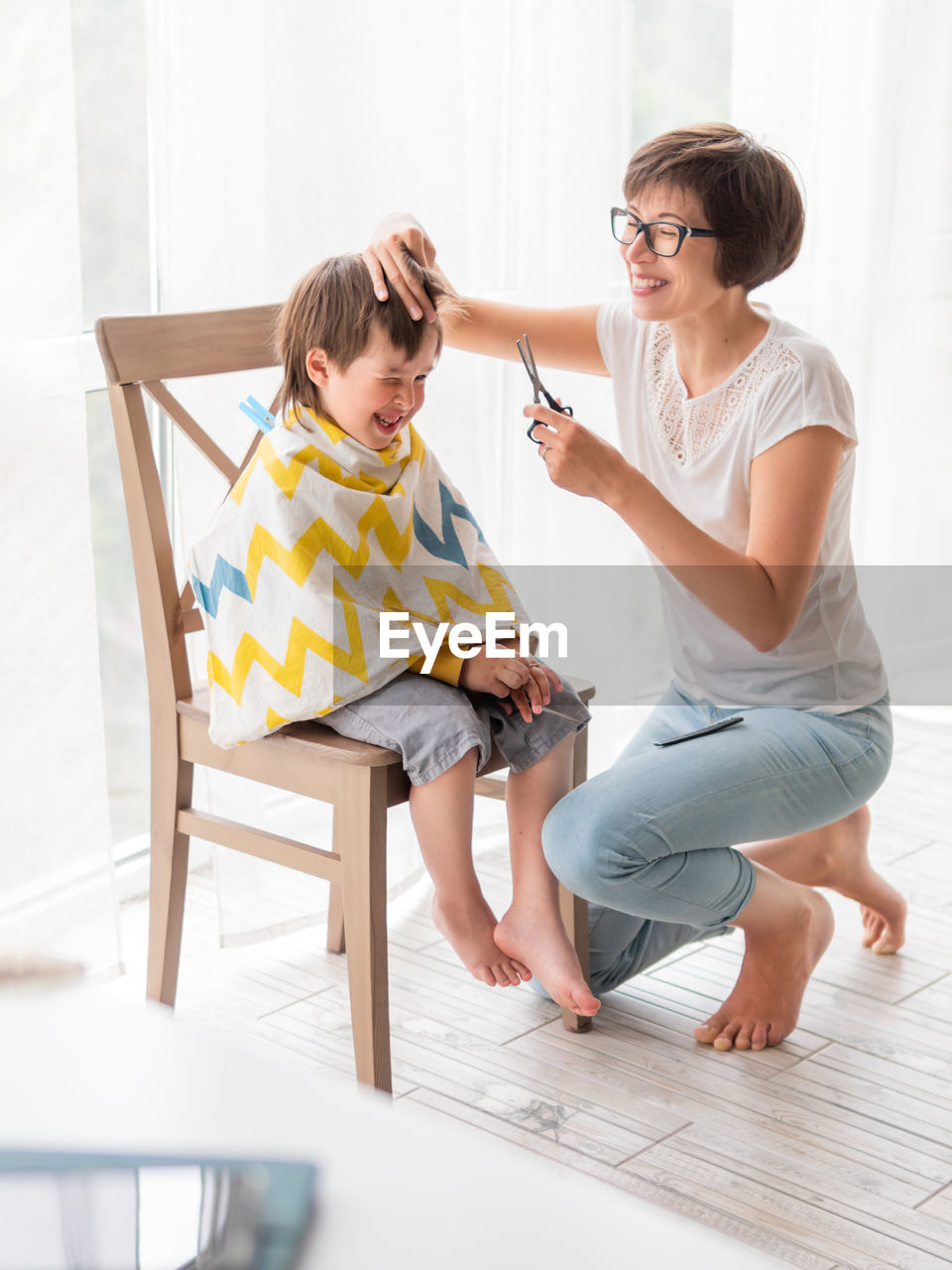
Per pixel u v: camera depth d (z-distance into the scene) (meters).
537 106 2.26
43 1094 0.61
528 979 1.50
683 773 1.54
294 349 1.48
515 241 2.29
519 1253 0.51
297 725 1.50
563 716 1.55
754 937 1.71
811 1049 1.71
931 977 1.91
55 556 1.81
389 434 1.50
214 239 1.90
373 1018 1.46
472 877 1.46
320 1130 0.58
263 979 1.91
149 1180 0.55
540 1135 1.51
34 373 1.75
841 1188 1.42
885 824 2.45
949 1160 1.48
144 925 2.08
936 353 3.06
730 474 1.61
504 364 2.30
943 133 2.92
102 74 1.90
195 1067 0.63
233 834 1.57
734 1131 1.53
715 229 1.50
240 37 1.88
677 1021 1.79
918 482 3.13
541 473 2.39
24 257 1.72
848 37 2.74
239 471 1.70
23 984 1.02
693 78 2.58
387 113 2.05
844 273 2.88
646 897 1.55
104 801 1.89
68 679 1.84
